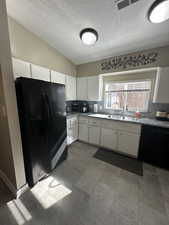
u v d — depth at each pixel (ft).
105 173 6.12
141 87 8.74
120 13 5.10
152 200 4.52
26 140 4.60
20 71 6.02
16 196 4.55
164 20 4.91
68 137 8.98
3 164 5.17
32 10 5.40
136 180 5.62
